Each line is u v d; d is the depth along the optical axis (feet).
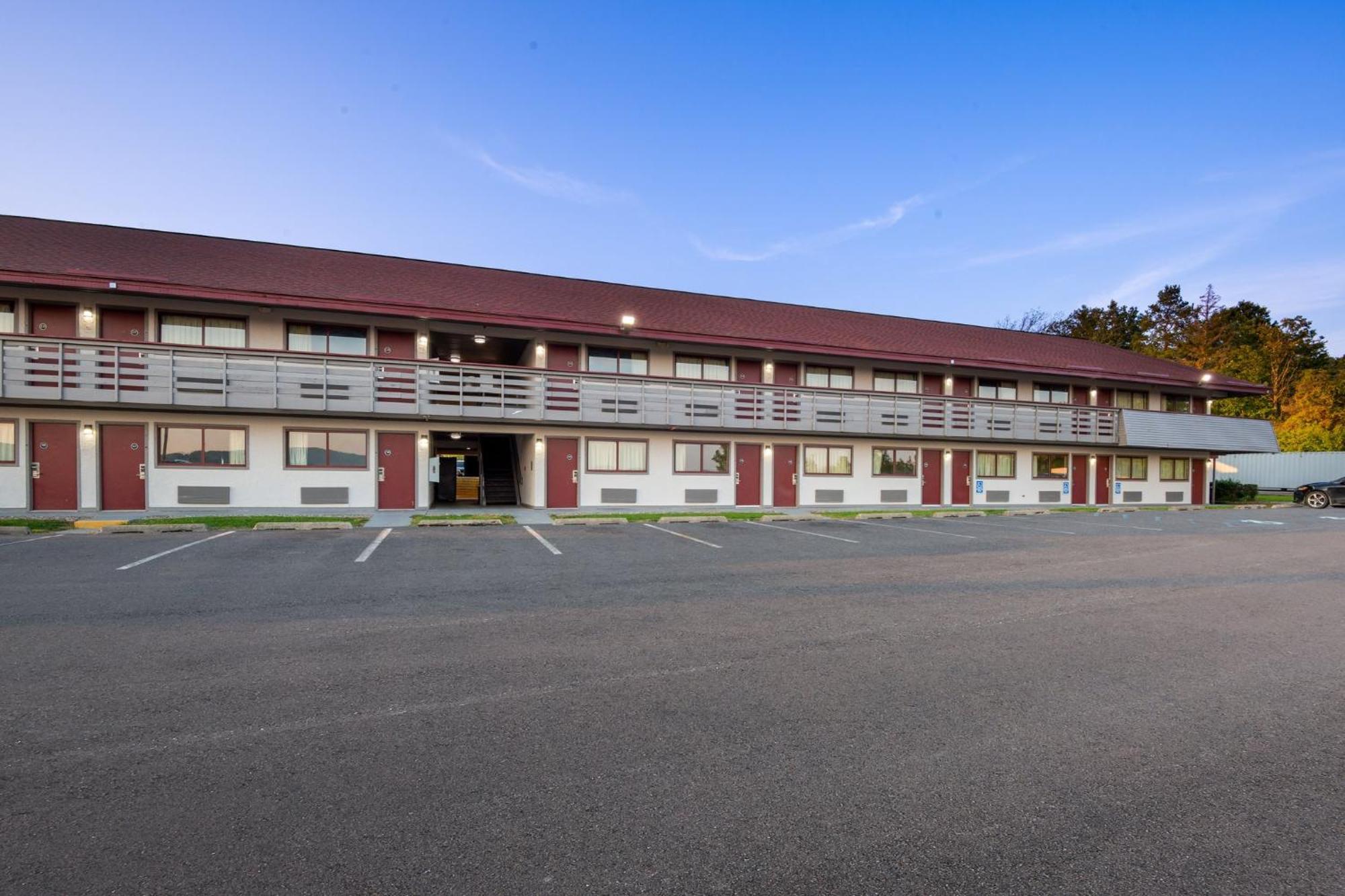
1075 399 92.53
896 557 37.37
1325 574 33.32
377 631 20.04
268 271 61.57
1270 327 204.95
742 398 72.13
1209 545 44.96
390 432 61.52
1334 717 14.42
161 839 9.12
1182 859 9.05
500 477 78.84
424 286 66.64
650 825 9.67
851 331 84.79
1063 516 71.77
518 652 18.08
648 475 70.18
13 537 40.37
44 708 13.75
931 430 80.79
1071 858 9.04
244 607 22.89
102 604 22.93
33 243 56.39
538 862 8.71
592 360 69.41
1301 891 8.41
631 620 21.85
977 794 10.76
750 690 15.40
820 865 8.78
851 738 12.84
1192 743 12.96
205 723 13.09
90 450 54.29
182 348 53.47
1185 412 98.73
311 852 8.85
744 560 35.27
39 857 8.66
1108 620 22.81
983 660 18.03
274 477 58.39
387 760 11.62
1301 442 150.82
